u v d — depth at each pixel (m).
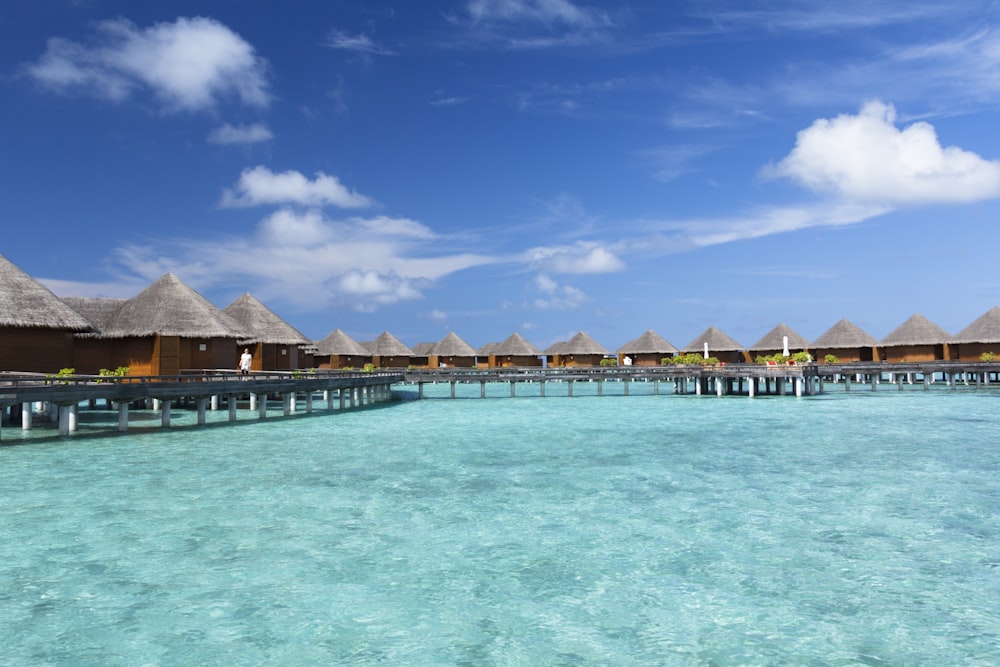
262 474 17.78
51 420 29.77
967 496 15.27
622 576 10.04
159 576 10.02
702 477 17.58
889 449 22.56
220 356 38.78
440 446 23.33
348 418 33.84
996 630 8.20
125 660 7.45
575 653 7.63
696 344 76.00
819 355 70.50
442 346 83.00
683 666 7.33
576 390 66.12
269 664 7.37
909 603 9.02
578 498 15.10
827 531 12.38
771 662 7.42
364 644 7.86
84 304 40.03
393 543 11.66
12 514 13.51
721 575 10.09
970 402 43.75
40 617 8.56
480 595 9.32
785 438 25.62
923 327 65.19
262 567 10.42
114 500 14.72
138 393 24.66
